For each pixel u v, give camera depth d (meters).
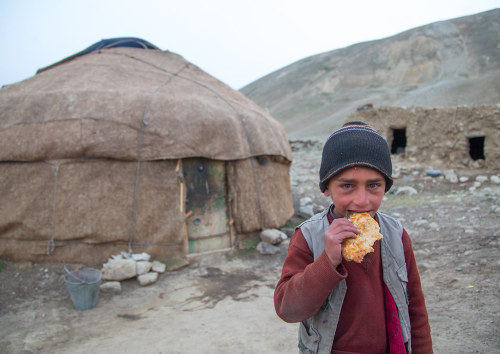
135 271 5.59
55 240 5.75
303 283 1.27
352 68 74.81
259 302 4.80
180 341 3.85
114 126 5.88
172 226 6.11
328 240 1.25
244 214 6.78
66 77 6.76
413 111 13.05
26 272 5.56
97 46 8.71
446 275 4.62
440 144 12.15
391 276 1.49
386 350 1.44
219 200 6.68
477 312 3.49
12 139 5.76
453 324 3.36
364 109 15.97
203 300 4.98
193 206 6.46
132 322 4.42
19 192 5.77
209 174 6.59
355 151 1.34
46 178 5.77
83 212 5.77
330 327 1.41
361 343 1.41
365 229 1.32
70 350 3.77
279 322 4.17
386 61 71.69
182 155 6.09
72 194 5.77
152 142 5.99
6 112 5.96
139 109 6.06
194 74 8.31
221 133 6.48
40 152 5.73
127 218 5.93
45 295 5.16
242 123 6.96
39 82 6.70
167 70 7.84
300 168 15.15
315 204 9.45
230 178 6.69
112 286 5.24
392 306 1.46
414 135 13.02
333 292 1.42
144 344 3.82
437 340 3.12
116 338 4.00
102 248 5.88
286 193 7.93
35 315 4.63
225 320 4.32
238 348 3.63
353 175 1.33
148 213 6.01
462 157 11.59
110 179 5.89
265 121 7.57
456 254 5.28
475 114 11.27
